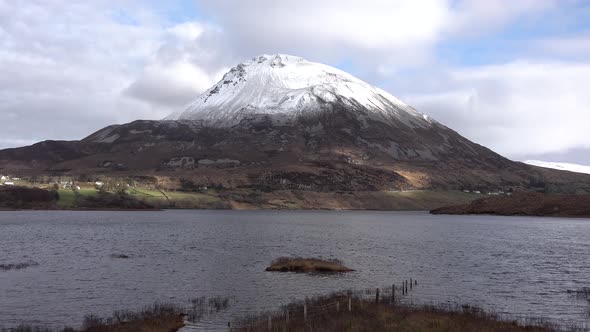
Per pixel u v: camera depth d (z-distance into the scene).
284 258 85.56
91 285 63.78
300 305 48.16
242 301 54.47
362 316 40.97
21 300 54.94
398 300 53.38
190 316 47.16
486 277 73.50
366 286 63.78
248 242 123.69
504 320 44.81
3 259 86.69
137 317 45.88
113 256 91.50
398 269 79.81
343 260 89.94
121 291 60.19
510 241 132.62
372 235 149.88
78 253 96.50
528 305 55.00
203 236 139.50
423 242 128.62
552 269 82.12
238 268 78.56
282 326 37.91
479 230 174.50
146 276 70.62
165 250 103.81
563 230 175.50
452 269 81.00
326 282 66.19
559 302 56.66
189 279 68.31
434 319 40.12
